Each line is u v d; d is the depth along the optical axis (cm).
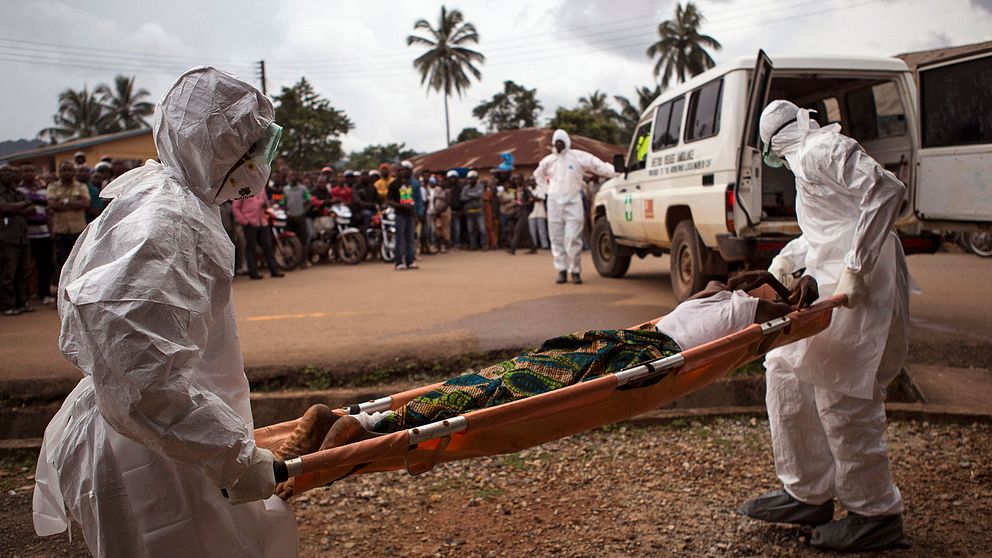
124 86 4962
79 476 205
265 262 1412
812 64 710
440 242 1766
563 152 1022
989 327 671
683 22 4794
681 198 794
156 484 199
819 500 362
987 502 394
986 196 663
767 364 372
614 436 511
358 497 437
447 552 367
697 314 336
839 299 333
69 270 199
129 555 200
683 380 305
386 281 1137
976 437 480
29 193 947
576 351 303
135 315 176
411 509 419
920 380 566
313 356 616
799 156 355
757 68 640
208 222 204
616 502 415
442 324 736
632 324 717
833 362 342
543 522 395
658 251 995
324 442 231
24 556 377
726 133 706
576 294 934
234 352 217
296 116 3906
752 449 479
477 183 1789
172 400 179
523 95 5791
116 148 2872
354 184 1550
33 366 607
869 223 323
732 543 365
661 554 356
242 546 212
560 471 460
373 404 279
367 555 367
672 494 422
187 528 202
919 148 731
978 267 1139
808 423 360
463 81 5353
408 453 240
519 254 1661
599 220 1118
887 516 347
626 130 5078
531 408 247
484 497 429
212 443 184
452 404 265
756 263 712
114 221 191
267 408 548
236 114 207
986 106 665
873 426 346
